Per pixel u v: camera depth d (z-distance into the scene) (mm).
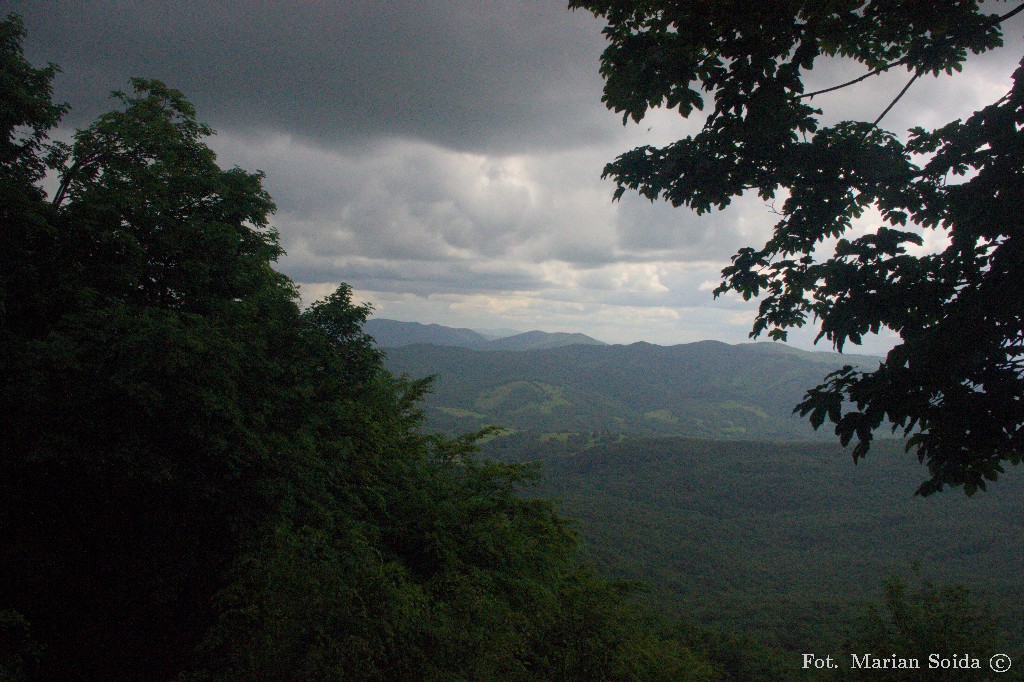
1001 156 4523
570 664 7141
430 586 8961
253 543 8547
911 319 4773
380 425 13828
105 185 11445
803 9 4758
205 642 5527
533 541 13578
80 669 8648
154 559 8680
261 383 9617
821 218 5762
